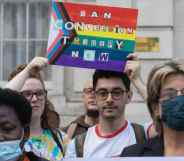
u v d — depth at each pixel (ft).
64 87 37.37
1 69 38.81
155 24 36.35
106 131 17.89
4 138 14.16
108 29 17.78
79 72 37.22
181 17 36.55
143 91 18.01
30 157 14.71
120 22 17.80
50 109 19.76
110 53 17.75
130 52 17.80
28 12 38.70
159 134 14.17
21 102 14.19
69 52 17.75
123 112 17.92
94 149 17.78
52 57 17.80
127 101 18.10
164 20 36.42
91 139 17.98
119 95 17.67
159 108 13.89
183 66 13.80
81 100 37.11
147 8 36.40
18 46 38.75
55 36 17.78
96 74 17.89
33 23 38.65
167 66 13.85
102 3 36.83
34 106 18.83
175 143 13.47
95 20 17.75
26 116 14.28
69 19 17.74
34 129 19.13
